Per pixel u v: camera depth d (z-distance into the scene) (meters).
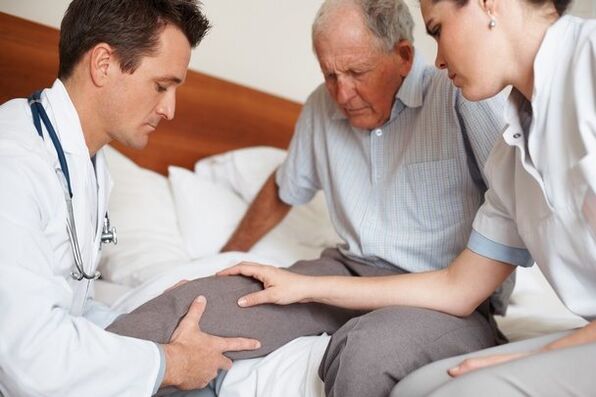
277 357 1.17
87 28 1.05
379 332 1.06
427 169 1.41
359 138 1.53
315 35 1.44
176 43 1.09
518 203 1.06
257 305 1.21
